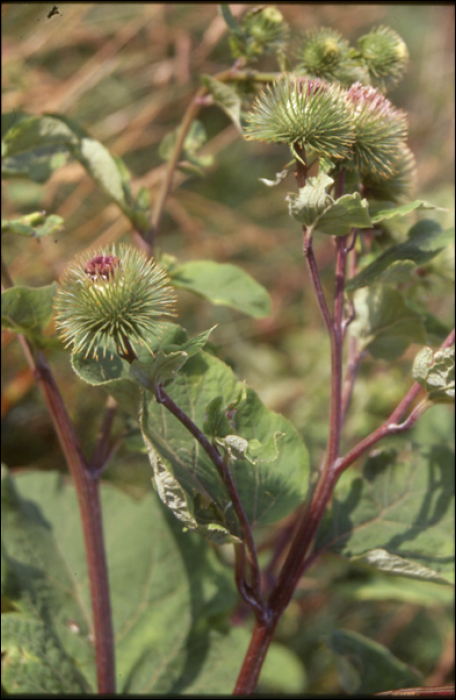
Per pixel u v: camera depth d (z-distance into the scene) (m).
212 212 1.42
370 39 0.56
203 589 0.65
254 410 0.52
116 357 0.49
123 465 1.06
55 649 0.57
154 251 0.63
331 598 1.00
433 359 0.49
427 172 1.29
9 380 1.07
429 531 0.56
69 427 0.58
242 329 1.33
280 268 1.42
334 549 0.55
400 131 0.51
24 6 1.19
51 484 0.70
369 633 1.00
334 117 0.49
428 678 0.94
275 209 1.50
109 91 1.40
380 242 0.58
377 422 1.02
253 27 0.60
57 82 1.27
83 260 0.47
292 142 0.49
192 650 0.63
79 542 0.66
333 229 0.49
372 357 0.58
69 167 1.12
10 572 0.61
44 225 0.58
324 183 0.48
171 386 0.51
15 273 1.11
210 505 0.49
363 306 0.57
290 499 0.52
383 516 0.56
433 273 0.61
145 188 0.62
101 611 0.58
